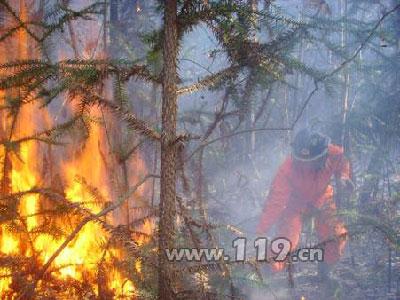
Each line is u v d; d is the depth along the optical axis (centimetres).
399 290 353
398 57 384
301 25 203
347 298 346
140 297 201
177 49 179
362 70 323
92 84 173
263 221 390
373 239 421
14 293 235
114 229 178
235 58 199
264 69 202
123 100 179
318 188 388
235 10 177
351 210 311
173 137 175
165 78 174
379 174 441
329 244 356
